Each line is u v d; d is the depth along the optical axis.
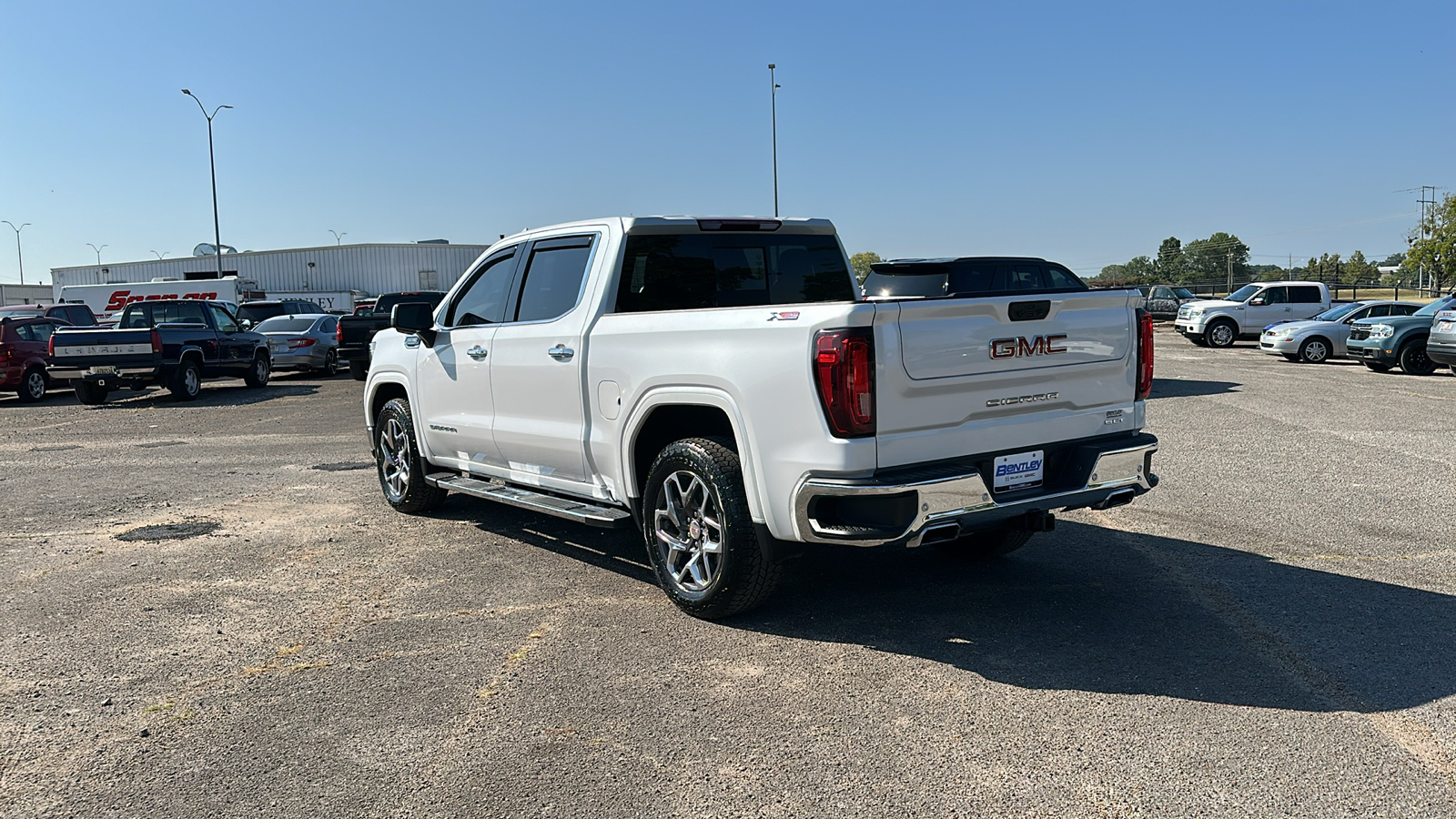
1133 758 3.24
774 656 4.23
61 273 64.75
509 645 4.44
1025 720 3.55
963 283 12.77
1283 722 3.49
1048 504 4.41
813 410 4.03
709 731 3.52
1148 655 4.16
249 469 9.41
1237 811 2.90
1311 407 12.91
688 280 5.58
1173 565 5.53
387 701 3.84
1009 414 4.39
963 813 2.93
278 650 4.43
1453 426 10.98
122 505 7.71
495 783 3.17
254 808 3.05
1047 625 4.56
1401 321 17.98
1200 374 18.30
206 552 6.17
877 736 3.44
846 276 6.34
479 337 6.09
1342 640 4.30
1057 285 13.72
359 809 3.03
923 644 4.34
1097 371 4.65
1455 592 4.95
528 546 6.23
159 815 3.01
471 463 6.39
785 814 2.94
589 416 5.23
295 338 22.45
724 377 4.37
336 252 59.31
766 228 5.89
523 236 6.02
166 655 4.38
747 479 4.35
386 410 7.22
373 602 5.12
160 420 14.27
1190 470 8.45
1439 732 3.39
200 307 18.67
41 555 6.16
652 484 4.86
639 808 3.00
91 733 3.60
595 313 5.22
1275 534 6.21
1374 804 2.93
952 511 4.09
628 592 5.21
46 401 17.95
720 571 4.51
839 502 4.09
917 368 4.07
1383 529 6.32
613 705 3.75
